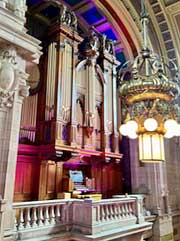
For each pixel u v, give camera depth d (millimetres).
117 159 9078
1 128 4438
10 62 4500
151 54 3996
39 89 7965
